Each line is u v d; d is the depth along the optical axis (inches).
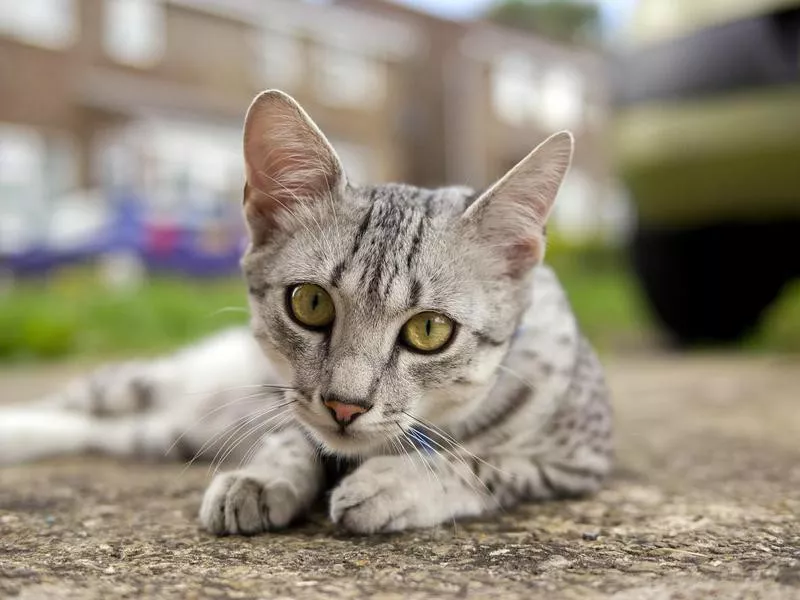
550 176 10.9
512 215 11.0
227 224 66.3
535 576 7.8
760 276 30.8
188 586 7.4
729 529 9.5
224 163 81.0
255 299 11.1
